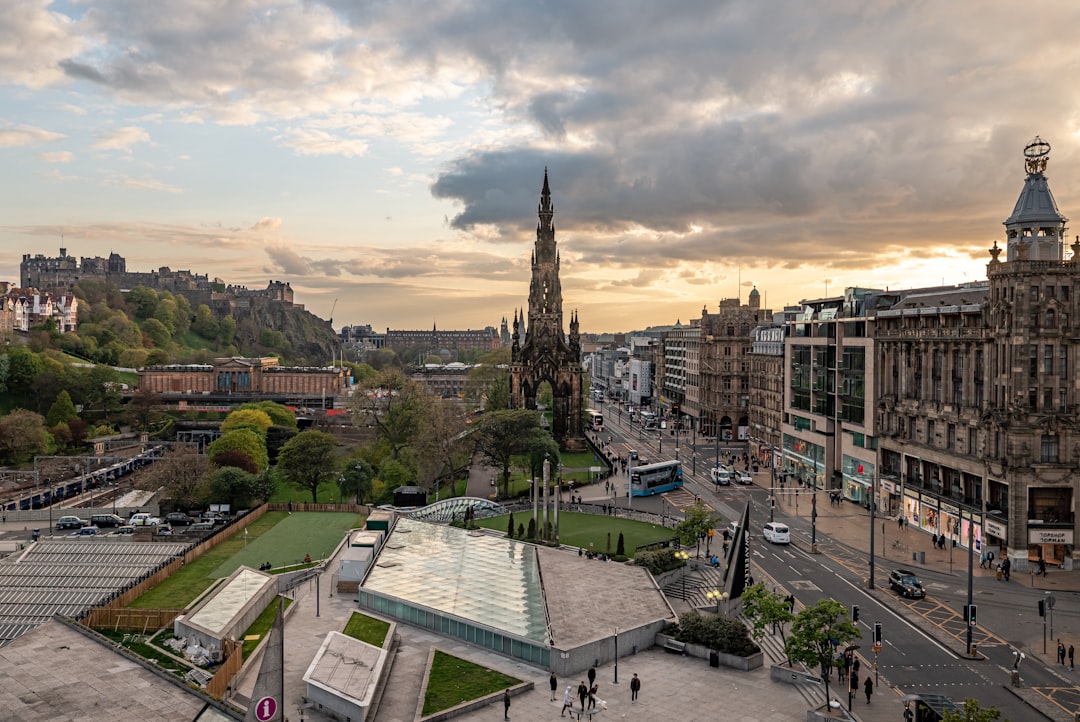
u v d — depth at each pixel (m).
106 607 86.88
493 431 170.00
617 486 175.50
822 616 66.25
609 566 100.12
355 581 95.94
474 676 70.25
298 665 71.75
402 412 195.00
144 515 144.12
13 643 74.38
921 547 118.81
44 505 165.50
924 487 129.62
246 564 110.81
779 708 64.44
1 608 92.81
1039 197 108.94
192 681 68.94
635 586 91.81
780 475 184.88
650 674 72.00
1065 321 104.81
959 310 120.81
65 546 117.38
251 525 137.50
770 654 79.06
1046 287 105.19
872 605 91.94
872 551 98.12
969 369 118.19
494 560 101.50
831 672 72.69
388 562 100.12
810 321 175.00
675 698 66.31
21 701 61.91
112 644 73.19
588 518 140.88
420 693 66.00
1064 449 104.19
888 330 143.25
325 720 61.22
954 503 118.81
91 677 66.56
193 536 126.88
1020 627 84.56
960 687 69.44
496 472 196.62
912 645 79.69
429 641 79.69
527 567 98.19
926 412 129.00
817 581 101.56
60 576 103.81
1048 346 105.06
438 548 107.75
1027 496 104.50
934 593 96.12
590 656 73.56
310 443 164.12
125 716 59.31
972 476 116.56
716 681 70.38
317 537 127.69
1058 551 105.88
